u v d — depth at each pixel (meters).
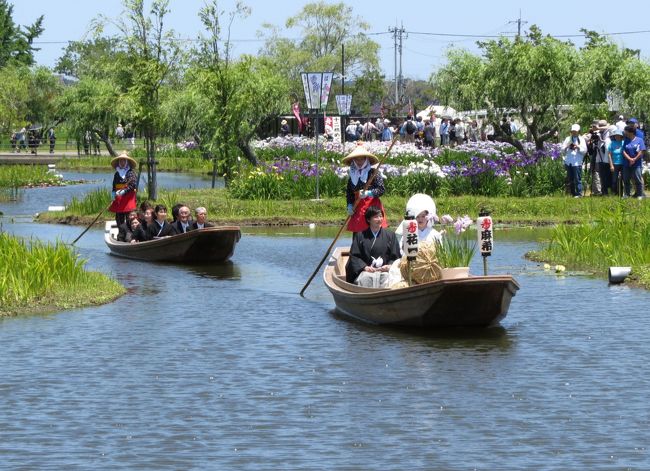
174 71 50.59
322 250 34.94
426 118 74.06
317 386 17.44
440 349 20.00
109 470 13.60
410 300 21.42
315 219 43.56
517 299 25.05
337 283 24.12
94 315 23.53
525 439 14.60
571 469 13.45
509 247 34.62
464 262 24.12
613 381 17.50
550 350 19.77
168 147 92.06
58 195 59.41
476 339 20.88
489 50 55.97
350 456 13.99
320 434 14.94
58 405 16.50
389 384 17.48
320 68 137.75
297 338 21.16
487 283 20.86
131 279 29.06
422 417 15.66
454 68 63.09
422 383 17.53
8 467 13.73
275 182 47.88
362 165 26.78
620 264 28.92
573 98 55.50
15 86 108.50
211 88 53.50
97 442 14.70
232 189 48.47
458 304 21.14
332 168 50.31
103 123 91.38
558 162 48.09
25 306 24.06
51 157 93.06
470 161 53.41
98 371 18.55
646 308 23.67
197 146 88.44
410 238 21.94
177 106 81.31
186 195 49.28
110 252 34.88
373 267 23.45
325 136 80.38
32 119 120.50
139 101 49.38
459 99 62.75
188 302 25.30
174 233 33.84
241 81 54.25
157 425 15.45
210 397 16.86
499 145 55.84
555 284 27.12
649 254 29.06
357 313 23.16
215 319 23.14
